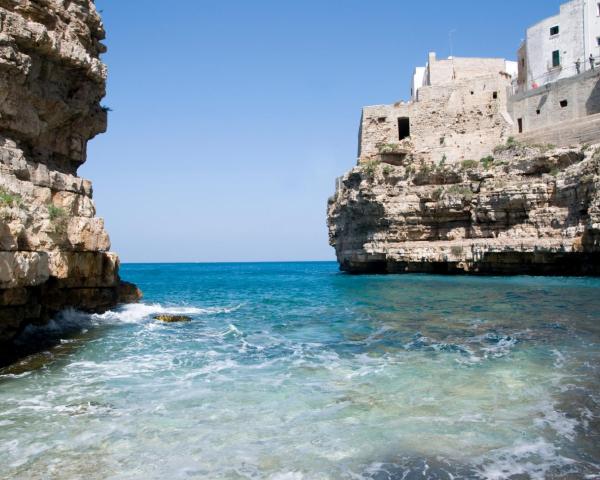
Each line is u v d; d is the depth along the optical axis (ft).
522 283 104.63
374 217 157.58
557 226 119.96
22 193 44.06
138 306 78.18
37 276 41.75
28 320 51.65
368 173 155.22
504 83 164.35
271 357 41.47
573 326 50.96
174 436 23.95
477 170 140.77
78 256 54.03
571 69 164.14
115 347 46.34
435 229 149.79
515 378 32.37
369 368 36.42
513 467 20.31
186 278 254.88
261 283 181.88
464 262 136.77
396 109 172.76
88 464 21.13
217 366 38.29
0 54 43.73
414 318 61.67
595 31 160.56
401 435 23.59
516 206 130.72
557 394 28.91
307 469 20.52
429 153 162.81
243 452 22.16
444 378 32.94
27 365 38.83
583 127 129.90
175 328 58.59
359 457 21.49
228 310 81.10
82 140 62.64
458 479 19.47
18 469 20.66
